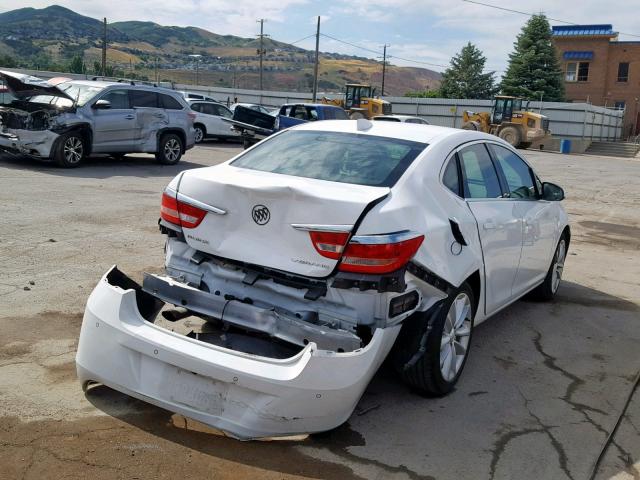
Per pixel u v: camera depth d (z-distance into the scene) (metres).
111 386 3.47
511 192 5.17
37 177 11.83
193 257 3.83
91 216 8.70
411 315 3.77
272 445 3.40
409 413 3.87
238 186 3.57
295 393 3.10
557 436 3.75
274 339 3.63
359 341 3.27
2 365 4.07
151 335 3.33
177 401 3.29
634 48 55.00
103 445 3.28
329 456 3.34
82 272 6.11
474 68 70.12
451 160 4.30
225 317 3.55
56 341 4.50
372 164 3.96
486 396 4.20
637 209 14.01
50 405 3.63
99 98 13.76
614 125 53.34
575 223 11.59
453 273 3.90
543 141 39.47
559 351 5.13
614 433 3.83
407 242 3.43
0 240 7.08
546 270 6.11
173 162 15.59
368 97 40.94
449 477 3.25
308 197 3.40
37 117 13.04
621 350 5.25
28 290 5.48
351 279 3.34
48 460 3.11
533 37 55.91
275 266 3.49
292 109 22.92
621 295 6.86
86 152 13.68
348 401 3.27
